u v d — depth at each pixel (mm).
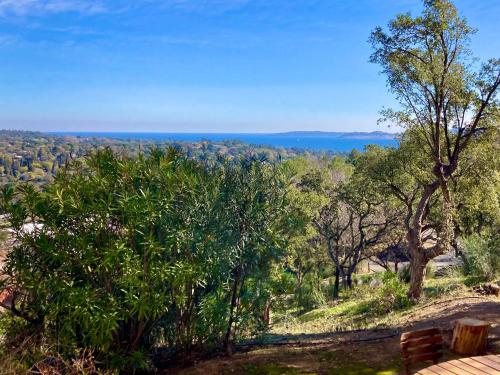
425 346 4957
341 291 22328
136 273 5410
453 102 12984
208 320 6301
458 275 14734
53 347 5488
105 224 5680
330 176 27766
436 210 18422
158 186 5922
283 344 7594
